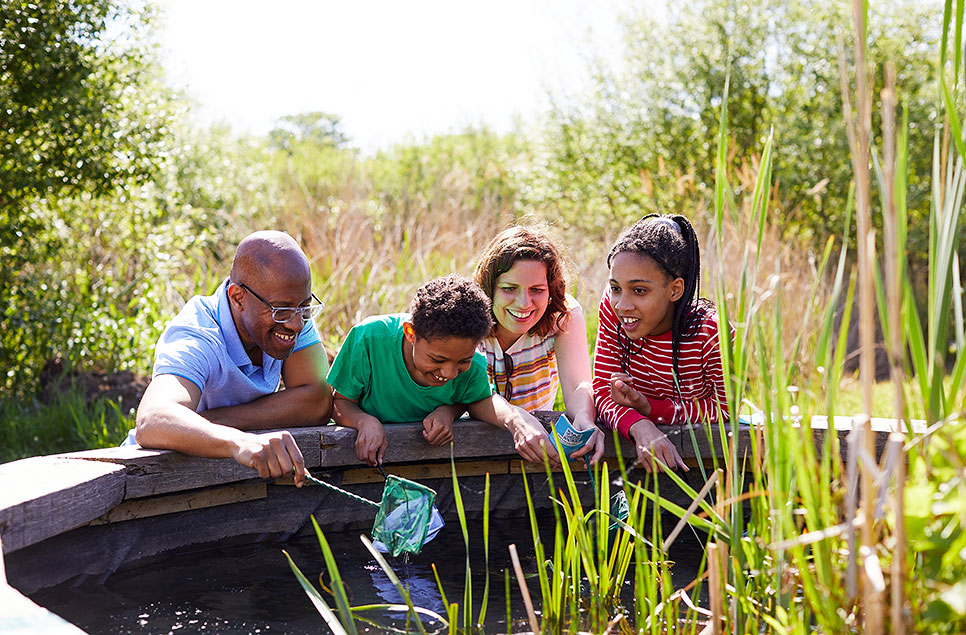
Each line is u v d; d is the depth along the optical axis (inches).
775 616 75.3
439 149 640.4
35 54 211.6
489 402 123.3
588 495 127.8
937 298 63.4
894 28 430.3
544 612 84.6
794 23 435.5
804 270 276.1
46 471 92.4
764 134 427.5
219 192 429.7
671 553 110.4
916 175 419.2
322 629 83.2
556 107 481.1
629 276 115.9
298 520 114.6
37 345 242.8
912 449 63.6
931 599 57.3
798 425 74.5
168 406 101.8
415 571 101.6
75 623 83.5
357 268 266.7
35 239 247.4
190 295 283.1
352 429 117.0
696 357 123.6
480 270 131.0
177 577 97.3
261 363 121.0
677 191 377.4
